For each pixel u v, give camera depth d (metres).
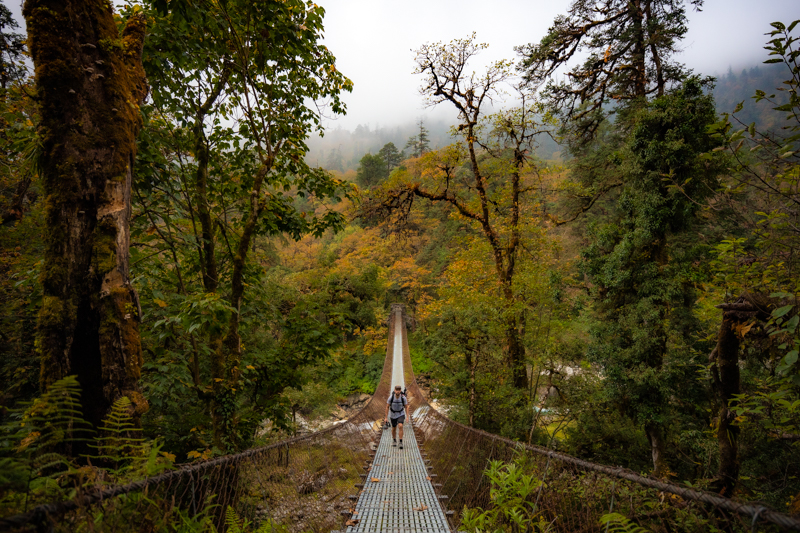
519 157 10.73
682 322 8.96
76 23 2.26
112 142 2.33
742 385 4.49
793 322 1.99
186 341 4.95
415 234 30.50
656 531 1.85
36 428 1.44
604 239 10.25
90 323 2.17
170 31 4.00
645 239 8.72
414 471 5.71
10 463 1.21
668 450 8.47
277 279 18.39
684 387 8.77
